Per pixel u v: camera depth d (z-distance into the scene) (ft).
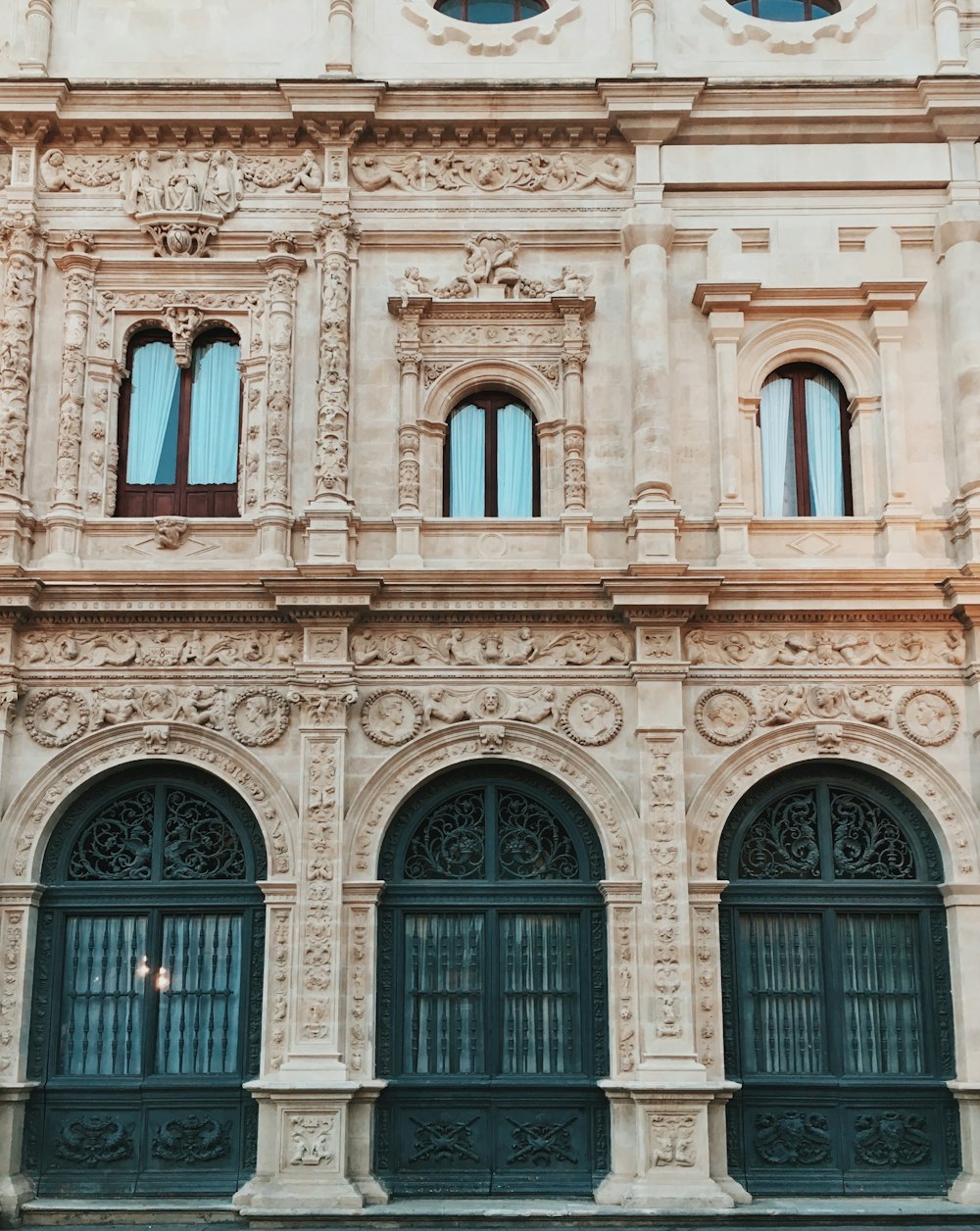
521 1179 64.69
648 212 73.15
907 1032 66.80
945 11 76.59
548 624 69.00
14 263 72.13
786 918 68.08
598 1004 66.44
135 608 68.08
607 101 73.97
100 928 67.56
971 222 73.00
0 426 70.38
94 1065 66.18
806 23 78.59
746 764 68.03
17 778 67.21
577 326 73.00
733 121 74.64
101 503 71.20
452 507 73.10
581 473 71.20
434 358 73.10
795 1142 65.21
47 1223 62.13
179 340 73.41
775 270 73.77
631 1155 63.52
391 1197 63.98
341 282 72.43
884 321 72.74
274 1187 62.08
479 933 67.72
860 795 69.26
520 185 74.79
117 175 74.64
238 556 70.23
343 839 66.23
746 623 69.05
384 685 68.39
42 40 75.61
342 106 73.67
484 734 67.72
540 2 80.94
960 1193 63.31
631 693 68.44
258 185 74.59
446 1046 66.49
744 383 73.00
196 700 68.03
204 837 68.33
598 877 67.72
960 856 66.95
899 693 68.64
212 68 76.59
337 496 69.87
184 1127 65.00
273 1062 64.39
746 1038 66.74
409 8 77.61
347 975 65.26
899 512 70.28
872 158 75.00
